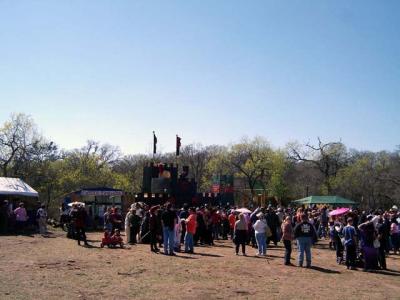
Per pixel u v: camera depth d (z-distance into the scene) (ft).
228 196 147.23
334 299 36.88
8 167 185.26
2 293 34.09
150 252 63.82
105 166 277.85
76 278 41.52
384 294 39.81
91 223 112.16
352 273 51.52
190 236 66.18
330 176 234.17
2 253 58.39
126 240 77.66
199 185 296.30
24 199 131.13
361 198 223.71
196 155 328.70
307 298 36.78
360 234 55.52
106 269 47.24
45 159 197.57
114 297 34.24
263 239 65.41
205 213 81.15
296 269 52.75
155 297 34.91
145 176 119.14
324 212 101.14
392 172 210.59
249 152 250.78
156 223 65.31
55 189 215.10
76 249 65.26
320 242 92.22
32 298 32.83
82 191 115.65
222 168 265.75
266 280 44.45
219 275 46.19
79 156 266.36
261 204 205.26
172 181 115.85
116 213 86.33
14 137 183.52
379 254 56.08
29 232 96.68
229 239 93.30
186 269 49.06
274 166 246.68
